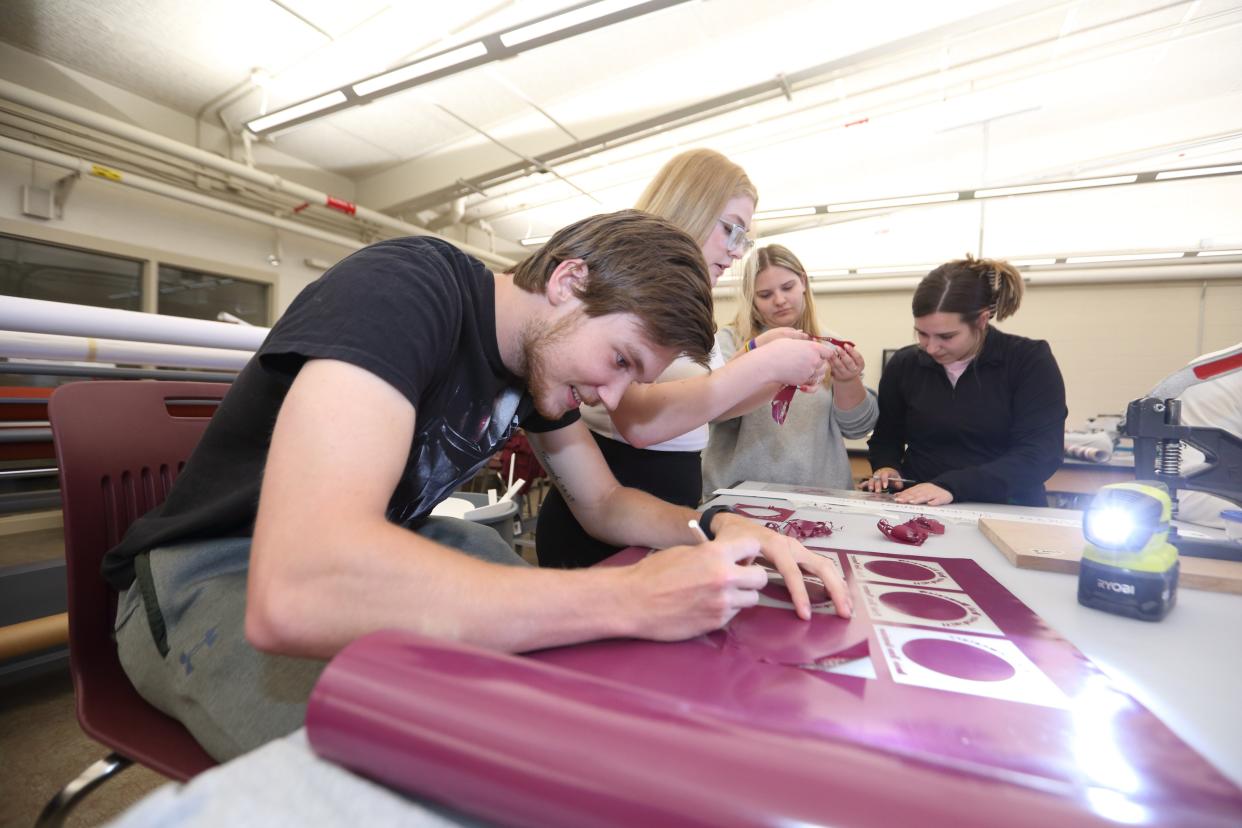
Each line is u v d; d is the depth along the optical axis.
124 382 0.81
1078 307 6.34
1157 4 3.24
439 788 0.22
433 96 4.11
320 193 4.70
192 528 0.65
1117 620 0.54
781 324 1.73
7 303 0.96
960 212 6.00
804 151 4.86
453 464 0.75
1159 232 5.55
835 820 0.18
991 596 0.59
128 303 4.41
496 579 0.42
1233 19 3.30
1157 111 4.44
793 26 3.44
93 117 3.50
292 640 0.37
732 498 1.21
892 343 7.04
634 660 0.42
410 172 5.30
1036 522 0.91
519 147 4.73
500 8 3.21
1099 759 0.30
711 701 0.36
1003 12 3.10
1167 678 0.42
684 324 0.60
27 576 1.39
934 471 1.69
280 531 0.39
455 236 6.37
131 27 3.42
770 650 0.45
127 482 0.78
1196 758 0.30
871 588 0.62
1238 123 4.32
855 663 0.43
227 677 0.54
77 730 1.51
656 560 0.50
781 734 0.22
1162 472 0.95
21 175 3.81
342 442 0.41
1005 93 4.12
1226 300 5.89
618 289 0.59
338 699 0.25
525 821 0.21
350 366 0.44
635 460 1.17
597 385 0.63
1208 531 0.87
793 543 0.62
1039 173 5.06
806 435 1.68
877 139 4.68
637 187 5.50
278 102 4.21
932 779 0.20
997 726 0.34
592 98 4.10
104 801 1.25
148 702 0.66
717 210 1.15
